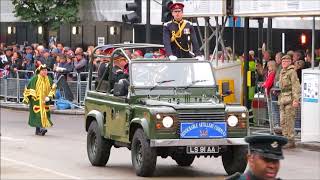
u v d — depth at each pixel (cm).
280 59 4338
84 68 6219
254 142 1255
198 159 3628
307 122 4069
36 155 3784
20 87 6750
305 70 4069
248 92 4662
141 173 3025
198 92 3203
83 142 4334
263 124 4609
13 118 5881
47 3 6831
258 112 4622
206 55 4869
